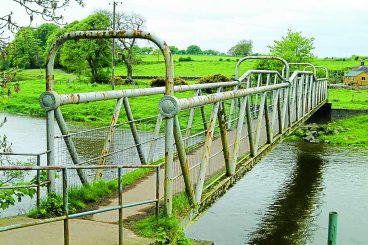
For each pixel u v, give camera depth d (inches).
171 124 188.7
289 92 491.5
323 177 739.4
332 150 978.1
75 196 231.0
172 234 188.7
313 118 1267.2
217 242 461.4
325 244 464.8
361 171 783.7
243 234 486.6
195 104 199.5
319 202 603.2
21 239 176.2
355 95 1859.0
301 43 1552.7
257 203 600.4
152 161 329.7
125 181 271.0
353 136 1104.2
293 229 505.0
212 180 259.6
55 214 211.6
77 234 184.9
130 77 2150.6
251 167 322.7
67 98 229.6
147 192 252.1
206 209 236.4
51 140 223.5
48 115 221.6
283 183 701.9
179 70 2787.9
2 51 280.8
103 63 2122.3
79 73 2202.3
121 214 170.1
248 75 510.9
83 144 348.2
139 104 1406.3
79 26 2160.4
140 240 180.5
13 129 1012.5
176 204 207.5
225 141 253.0
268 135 383.2
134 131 307.4
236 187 678.5
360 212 566.9
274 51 1562.5
